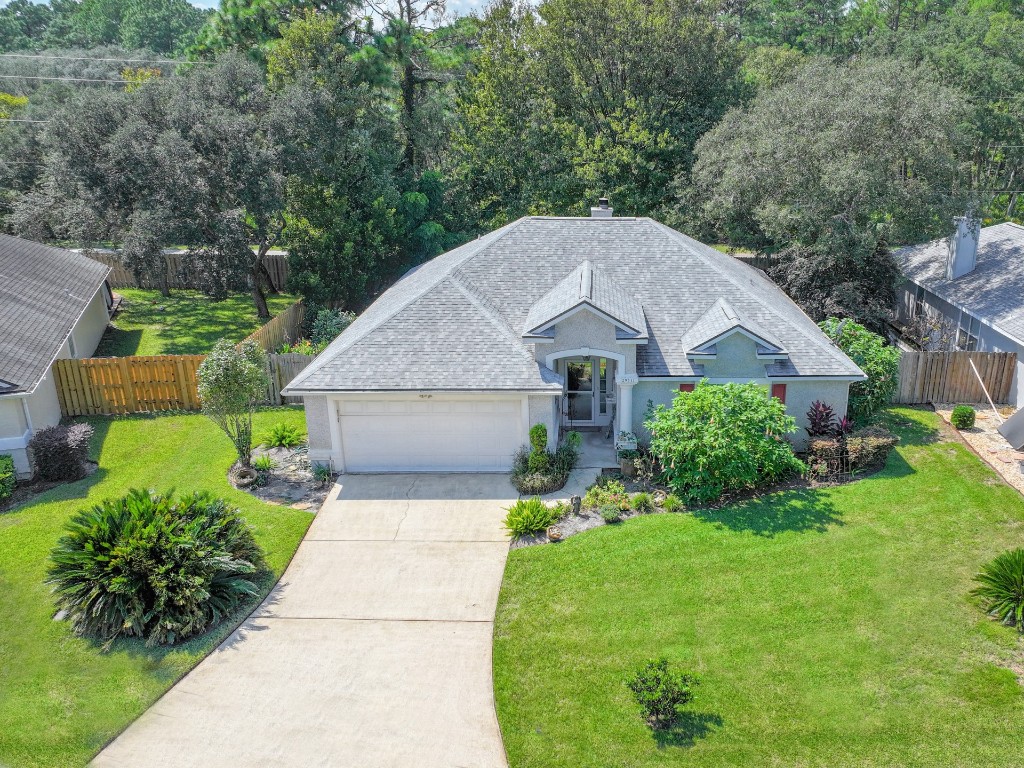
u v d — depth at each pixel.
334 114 34.19
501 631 13.27
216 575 14.18
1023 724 10.92
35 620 13.66
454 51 43.81
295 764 10.60
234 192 29.50
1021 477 18.52
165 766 10.59
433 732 11.13
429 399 18.73
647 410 19.89
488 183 41.34
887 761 10.41
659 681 11.02
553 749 10.75
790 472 18.62
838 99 28.61
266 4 39.66
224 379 18.06
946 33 49.00
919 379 23.95
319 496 18.30
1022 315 24.27
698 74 40.03
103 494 18.47
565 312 18.53
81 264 30.80
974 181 50.03
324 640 13.19
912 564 14.77
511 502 17.83
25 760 10.66
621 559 15.19
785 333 20.16
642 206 38.66
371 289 35.56
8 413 19.00
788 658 12.32
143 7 98.50
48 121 29.19
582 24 39.69
